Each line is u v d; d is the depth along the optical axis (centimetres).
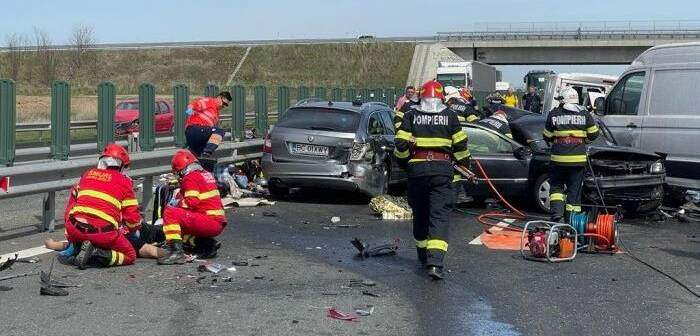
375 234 982
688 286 729
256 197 1303
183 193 787
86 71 7038
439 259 730
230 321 580
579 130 967
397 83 7319
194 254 809
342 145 1210
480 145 1232
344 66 7688
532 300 664
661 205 1262
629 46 7225
